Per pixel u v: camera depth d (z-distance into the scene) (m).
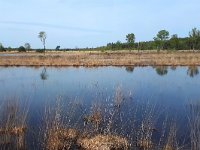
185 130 15.05
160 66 53.81
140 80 34.59
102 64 56.56
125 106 20.02
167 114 18.31
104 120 15.98
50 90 27.48
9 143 13.51
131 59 63.16
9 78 37.19
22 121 15.28
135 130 14.92
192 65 54.88
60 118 15.09
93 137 13.56
